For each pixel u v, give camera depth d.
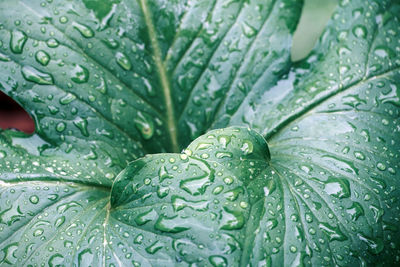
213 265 0.27
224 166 0.29
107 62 0.31
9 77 0.30
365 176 0.29
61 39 0.31
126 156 0.31
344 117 0.31
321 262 0.28
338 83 0.31
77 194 0.30
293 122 0.31
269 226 0.28
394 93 0.31
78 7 0.31
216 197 0.28
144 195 0.28
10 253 0.28
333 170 0.29
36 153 0.30
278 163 0.30
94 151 0.31
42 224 0.29
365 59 0.31
